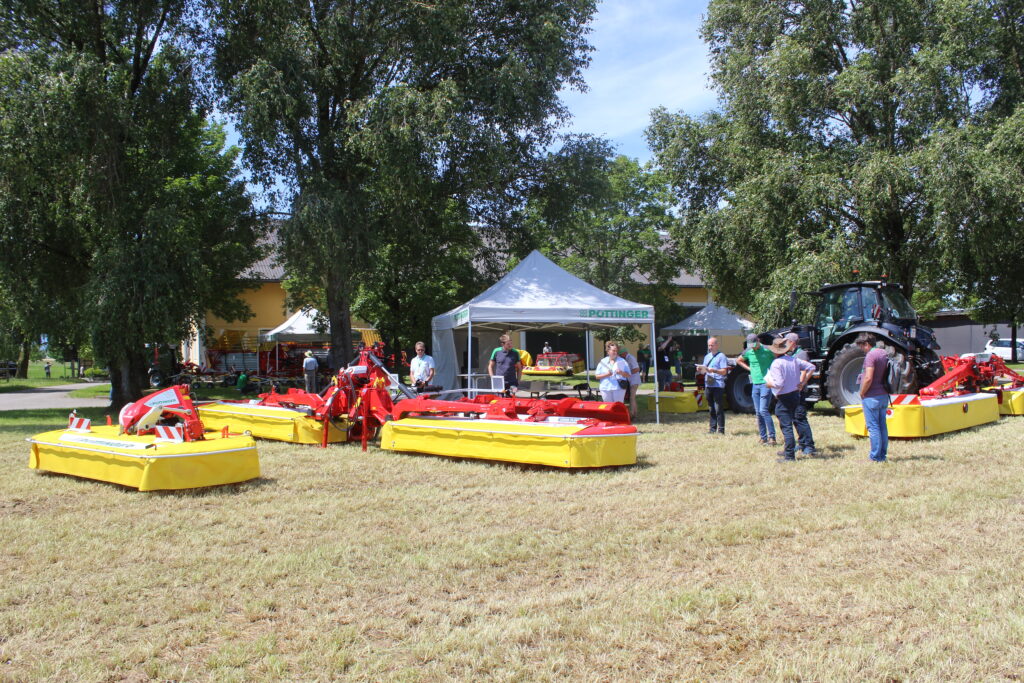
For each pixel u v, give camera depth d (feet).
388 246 62.95
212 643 11.52
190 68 54.75
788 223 53.62
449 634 11.59
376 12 53.72
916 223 52.80
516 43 55.06
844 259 49.39
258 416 33.94
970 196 46.60
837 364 37.76
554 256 87.10
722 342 116.78
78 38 50.65
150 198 50.01
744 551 15.66
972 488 20.34
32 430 39.99
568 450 24.34
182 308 49.78
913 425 29.12
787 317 51.21
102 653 11.14
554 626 11.77
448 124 47.37
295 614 12.60
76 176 46.32
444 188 58.90
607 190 64.85
